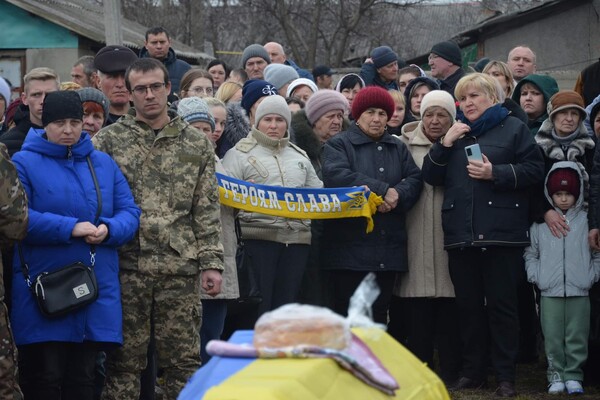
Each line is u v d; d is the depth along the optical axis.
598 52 29.64
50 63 29.05
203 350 8.55
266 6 48.38
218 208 7.76
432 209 9.88
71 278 7.01
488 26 32.50
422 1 49.19
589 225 9.66
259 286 9.33
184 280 7.51
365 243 9.62
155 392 9.15
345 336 3.97
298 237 9.46
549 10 30.39
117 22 20.53
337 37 51.62
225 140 10.03
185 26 48.50
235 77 13.96
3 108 8.78
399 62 16.20
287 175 9.52
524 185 9.48
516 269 9.58
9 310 7.28
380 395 3.93
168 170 7.61
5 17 29.00
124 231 7.21
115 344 7.26
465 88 9.73
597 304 9.77
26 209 6.73
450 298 10.04
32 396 7.18
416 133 10.31
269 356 3.86
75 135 7.23
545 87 10.89
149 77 7.60
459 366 10.06
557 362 9.70
